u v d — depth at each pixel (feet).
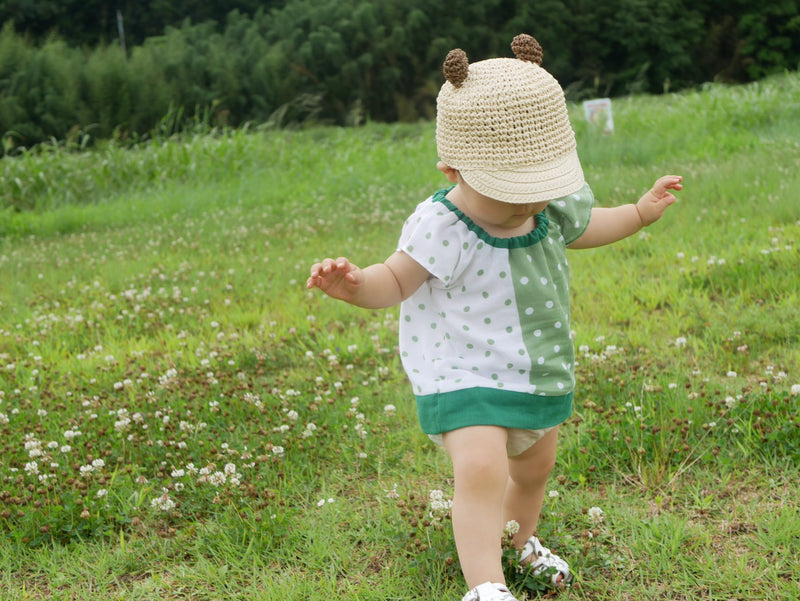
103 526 11.01
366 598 9.20
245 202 40.52
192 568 10.11
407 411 14.07
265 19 129.18
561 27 125.80
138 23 154.81
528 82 7.94
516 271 8.18
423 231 8.16
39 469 12.35
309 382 15.53
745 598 8.73
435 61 124.36
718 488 10.96
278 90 109.19
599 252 23.07
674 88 127.03
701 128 44.32
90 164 49.08
